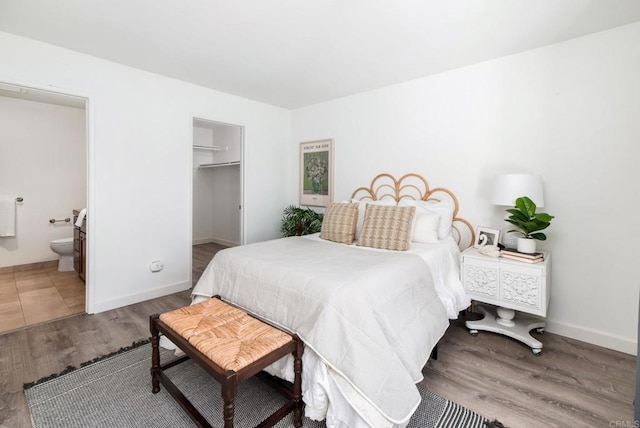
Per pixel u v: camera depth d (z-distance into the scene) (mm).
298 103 4234
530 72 2572
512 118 2676
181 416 1585
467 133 2932
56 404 1652
